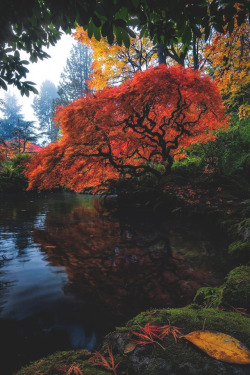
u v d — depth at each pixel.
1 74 2.17
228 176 6.53
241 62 7.39
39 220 5.77
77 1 1.41
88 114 5.47
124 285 2.40
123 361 0.97
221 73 8.44
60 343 1.49
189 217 6.20
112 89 5.51
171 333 1.08
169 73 5.04
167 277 2.57
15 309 1.91
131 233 4.55
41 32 1.97
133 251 3.50
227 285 1.73
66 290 2.28
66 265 2.94
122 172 7.73
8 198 10.49
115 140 6.16
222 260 3.10
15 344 1.48
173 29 1.77
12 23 1.64
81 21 1.49
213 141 7.57
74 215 6.52
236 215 4.98
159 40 1.86
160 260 3.11
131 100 5.31
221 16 1.58
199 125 6.95
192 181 7.04
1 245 3.75
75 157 5.82
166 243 3.89
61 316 1.82
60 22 1.72
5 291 2.24
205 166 7.83
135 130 6.43
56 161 5.48
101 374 0.92
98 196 11.98
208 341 0.97
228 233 4.39
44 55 2.18
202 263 3.00
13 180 13.53
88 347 1.45
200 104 6.20
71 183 6.47
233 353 0.90
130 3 1.46
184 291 2.26
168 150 7.00
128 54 12.46
